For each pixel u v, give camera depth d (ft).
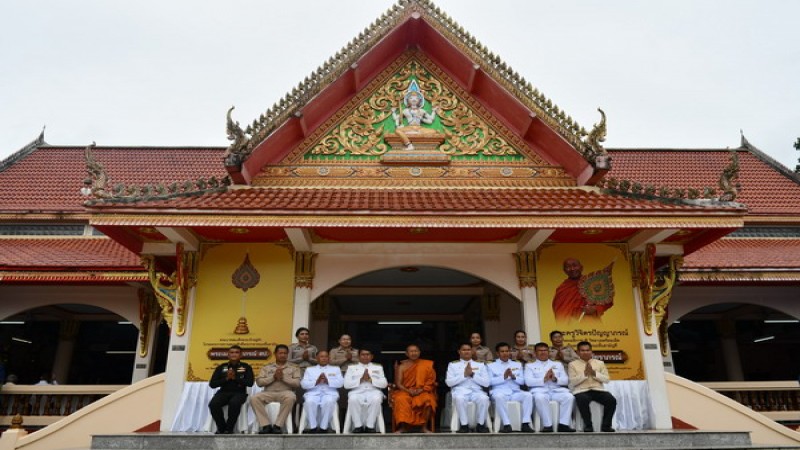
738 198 65.36
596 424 33.58
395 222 35.24
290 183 43.11
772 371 75.20
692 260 52.21
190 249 40.63
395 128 45.50
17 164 68.80
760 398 47.91
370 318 70.59
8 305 54.03
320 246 41.65
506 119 45.70
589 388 33.50
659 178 69.05
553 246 42.11
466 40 44.60
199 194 38.68
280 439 29.17
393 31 44.78
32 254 52.42
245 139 39.63
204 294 40.09
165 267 44.01
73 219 58.34
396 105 46.26
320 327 57.88
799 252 55.52
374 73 46.57
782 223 60.64
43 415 46.16
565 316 40.55
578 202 38.01
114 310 54.60
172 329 39.42
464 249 41.93
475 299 62.23
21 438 35.99
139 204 35.42
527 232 39.65
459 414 33.30
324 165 43.98
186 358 38.70
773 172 71.51
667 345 54.29
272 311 39.83
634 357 39.96
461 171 44.37
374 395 33.55
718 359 72.74
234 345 37.50
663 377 39.52
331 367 34.53
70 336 65.05
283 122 41.27
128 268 49.60
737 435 30.53
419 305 66.69
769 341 75.87
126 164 70.08
